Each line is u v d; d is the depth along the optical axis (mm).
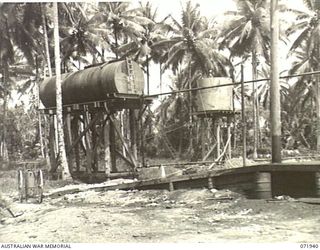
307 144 49312
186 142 44344
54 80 26016
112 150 24938
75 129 26312
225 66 43031
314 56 39594
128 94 22406
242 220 10984
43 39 35031
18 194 18141
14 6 32031
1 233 10844
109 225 11094
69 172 23375
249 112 50406
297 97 47281
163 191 15836
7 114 56000
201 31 40344
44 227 11289
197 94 26375
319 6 37625
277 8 14625
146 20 39656
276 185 13781
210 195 14414
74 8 36344
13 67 45312
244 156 16062
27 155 52375
